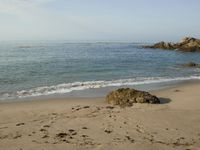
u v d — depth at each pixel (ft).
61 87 62.75
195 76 84.89
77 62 120.78
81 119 34.96
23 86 63.00
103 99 50.90
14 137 28.07
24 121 34.47
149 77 81.20
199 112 39.29
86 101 48.80
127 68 102.22
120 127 31.86
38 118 35.96
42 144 26.21
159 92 57.67
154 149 25.49
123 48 279.08
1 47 277.23
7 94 54.54
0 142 26.53
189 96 52.80
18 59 133.49
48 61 123.75
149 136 29.07
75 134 29.25
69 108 42.11
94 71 91.66
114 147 25.68
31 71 87.61
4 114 38.17
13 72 84.64
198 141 27.96
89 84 67.26
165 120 34.96
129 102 45.57
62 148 25.26
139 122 33.91
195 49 216.33
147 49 249.75
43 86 63.46
